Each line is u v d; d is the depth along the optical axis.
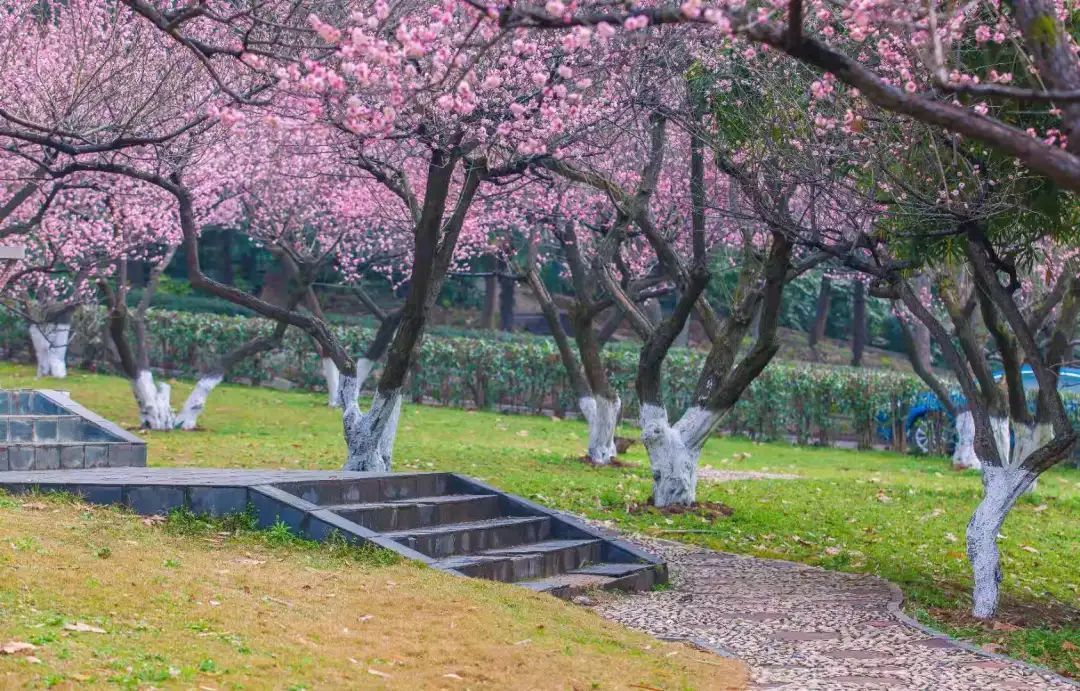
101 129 13.30
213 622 7.39
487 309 44.09
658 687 7.22
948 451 28.39
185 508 10.63
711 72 13.13
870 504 18.11
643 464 21.84
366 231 25.62
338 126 9.44
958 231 10.59
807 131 11.49
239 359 23.36
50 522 9.61
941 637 9.48
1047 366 10.63
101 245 23.73
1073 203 10.22
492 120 13.21
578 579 11.00
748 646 9.04
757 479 20.77
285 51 11.44
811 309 51.81
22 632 6.51
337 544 10.10
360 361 24.16
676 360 30.89
